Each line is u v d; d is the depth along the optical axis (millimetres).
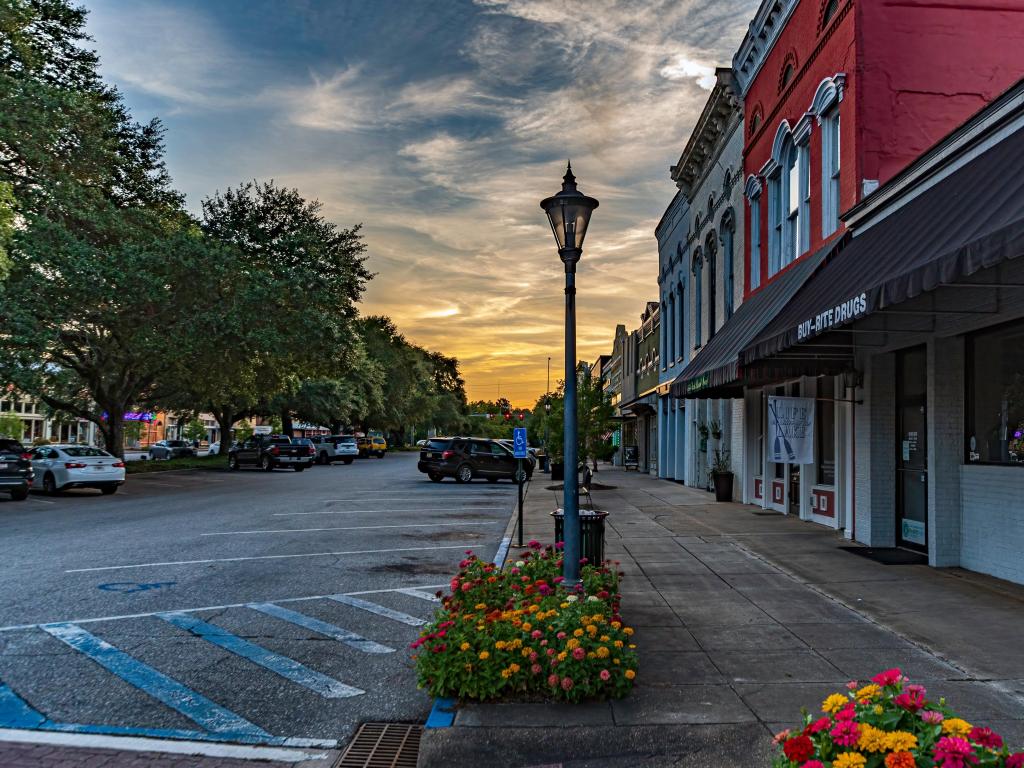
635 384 38594
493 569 6902
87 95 24891
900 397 10836
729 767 4020
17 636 6809
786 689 5109
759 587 8359
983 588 8086
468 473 28094
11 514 16766
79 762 4285
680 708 4789
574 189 6988
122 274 21859
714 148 20406
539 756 4199
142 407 46469
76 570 9891
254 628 7117
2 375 21625
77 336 24828
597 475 32312
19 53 22562
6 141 21672
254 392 33719
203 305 24297
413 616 7594
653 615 7141
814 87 12789
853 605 7449
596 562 8188
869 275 7965
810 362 11719
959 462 9328
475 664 4973
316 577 9516
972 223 6332
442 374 118875
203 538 12836
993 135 7641
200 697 5352
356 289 29219
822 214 12453
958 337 9344
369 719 4980
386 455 67375
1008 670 5410
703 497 20016
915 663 5605
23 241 21047
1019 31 11133
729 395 18250
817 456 14273
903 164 10922
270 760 4367
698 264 22734
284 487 25344
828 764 2500
